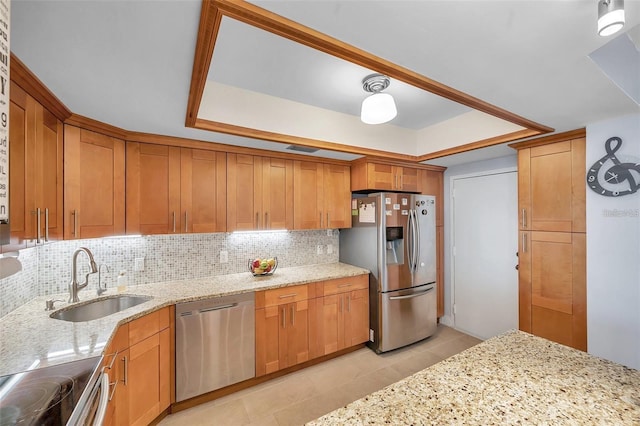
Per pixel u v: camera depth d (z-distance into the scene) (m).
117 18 0.95
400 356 2.92
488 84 1.48
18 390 0.99
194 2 0.89
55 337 1.39
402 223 3.12
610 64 1.43
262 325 2.42
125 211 2.18
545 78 1.42
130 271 2.40
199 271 2.71
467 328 3.49
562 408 0.85
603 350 2.03
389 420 0.81
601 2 0.90
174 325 2.06
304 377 2.54
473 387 0.96
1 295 1.61
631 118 1.89
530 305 2.53
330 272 2.97
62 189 1.75
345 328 2.91
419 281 3.21
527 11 0.95
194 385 2.12
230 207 2.59
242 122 2.18
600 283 2.05
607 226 2.02
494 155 3.01
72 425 0.83
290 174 2.92
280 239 3.18
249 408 2.13
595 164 2.06
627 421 0.80
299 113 2.45
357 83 2.04
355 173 3.26
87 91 1.49
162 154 2.32
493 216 3.22
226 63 1.76
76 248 2.17
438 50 1.18
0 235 0.73
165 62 1.23
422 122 2.94
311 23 1.01
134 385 1.74
